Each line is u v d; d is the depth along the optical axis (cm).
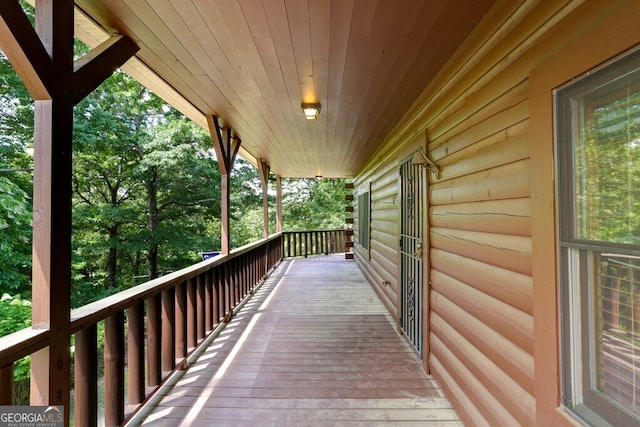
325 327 382
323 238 1172
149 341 231
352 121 362
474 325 189
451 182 226
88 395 165
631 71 88
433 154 262
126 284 1073
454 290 219
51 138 133
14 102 673
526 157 138
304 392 238
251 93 275
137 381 208
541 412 121
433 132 263
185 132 1008
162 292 246
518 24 145
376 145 501
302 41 188
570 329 109
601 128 98
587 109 103
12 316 519
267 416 209
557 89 113
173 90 268
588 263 104
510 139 151
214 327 364
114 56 176
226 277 411
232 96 284
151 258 1092
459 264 211
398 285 372
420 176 297
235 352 310
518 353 144
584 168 104
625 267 92
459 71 211
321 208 1812
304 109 305
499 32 160
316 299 516
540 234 121
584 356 105
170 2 153
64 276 139
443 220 241
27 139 688
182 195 1127
